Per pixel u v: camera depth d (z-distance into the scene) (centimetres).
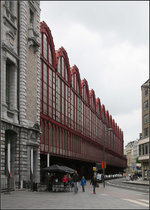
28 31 4056
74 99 7794
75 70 7969
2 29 3294
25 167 3731
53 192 3362
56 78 6188
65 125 6650
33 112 4144
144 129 8338
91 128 9975
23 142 3700
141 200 2330
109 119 14925
